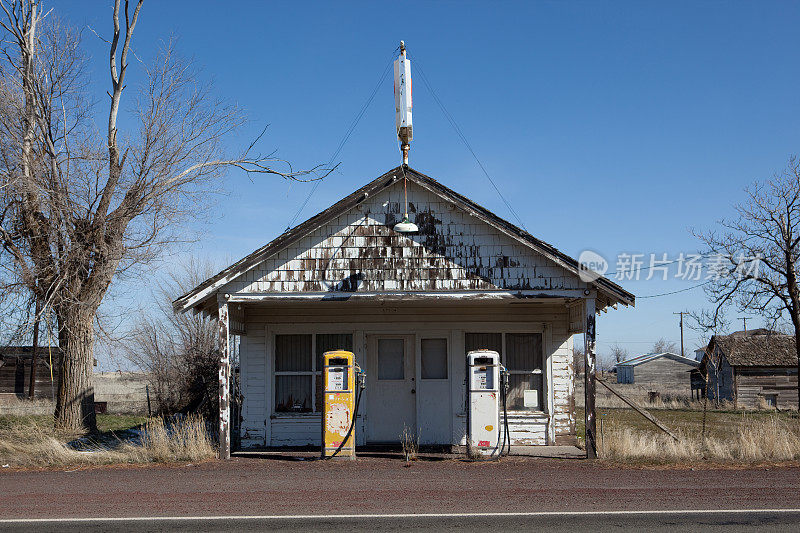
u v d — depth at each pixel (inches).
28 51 739.4
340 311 675.4
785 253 1348.4
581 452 602.5
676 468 508.4
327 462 551.2
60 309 743.1
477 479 465.4
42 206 722.8
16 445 592.7
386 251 575.8
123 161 749.3
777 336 1750.7
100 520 346.6
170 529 327.9
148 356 1175.0
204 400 890.7
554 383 661.9
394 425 672.4
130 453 570.9
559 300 595.2
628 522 337.1
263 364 668.7
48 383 1206.9
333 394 567.8
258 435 659.4
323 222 572.1
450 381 670.5
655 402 1470.2
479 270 573.0
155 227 765.9
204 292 564.1
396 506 377.7
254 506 379.2
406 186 581.6
